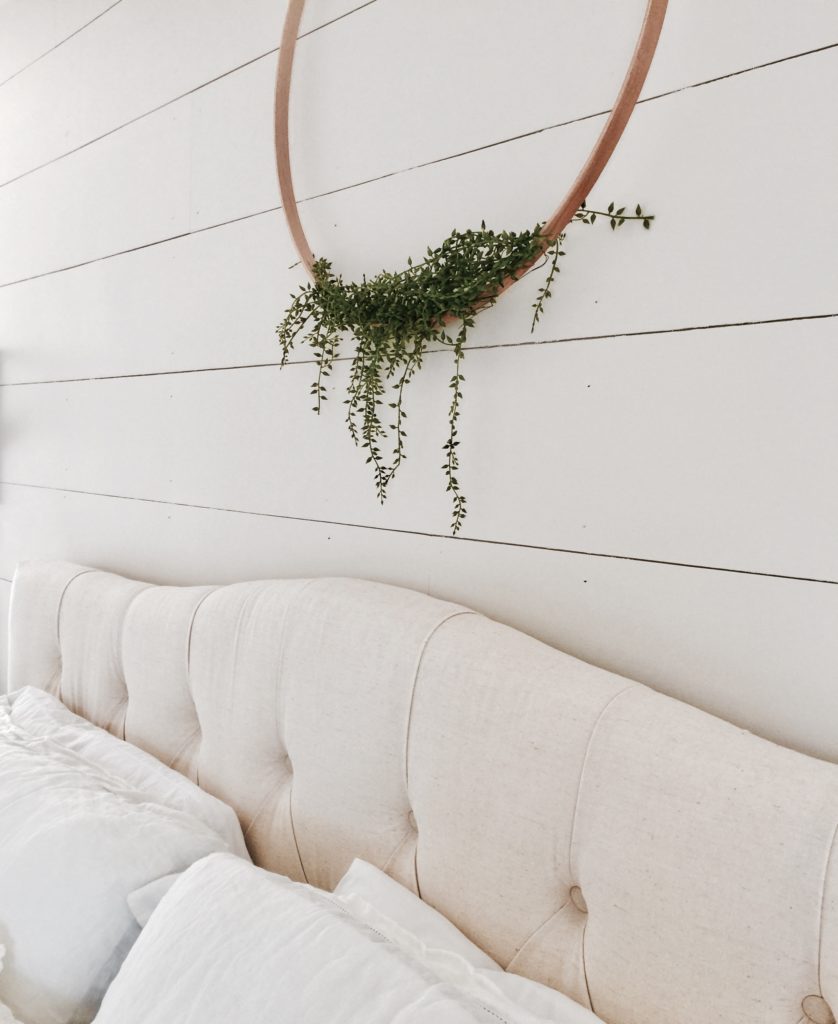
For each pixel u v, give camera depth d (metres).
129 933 0.91
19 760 1.18
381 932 0.80
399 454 1.08
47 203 1.90
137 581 1.53
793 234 0.77
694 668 0.84
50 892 0.93
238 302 1.38
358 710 0.97
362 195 1.18
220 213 1.42
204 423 1.46
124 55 1.65
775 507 0.78
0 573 2.09
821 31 0.75
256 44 1.35
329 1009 0.66
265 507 1.34
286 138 1.24
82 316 1.78
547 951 0.78
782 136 0.77
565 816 0.77
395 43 1.13
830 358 0.75
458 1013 0.63
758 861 0.65
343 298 1.09
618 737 0.75
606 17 0.90
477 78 1.03
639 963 0.71
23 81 1.99
